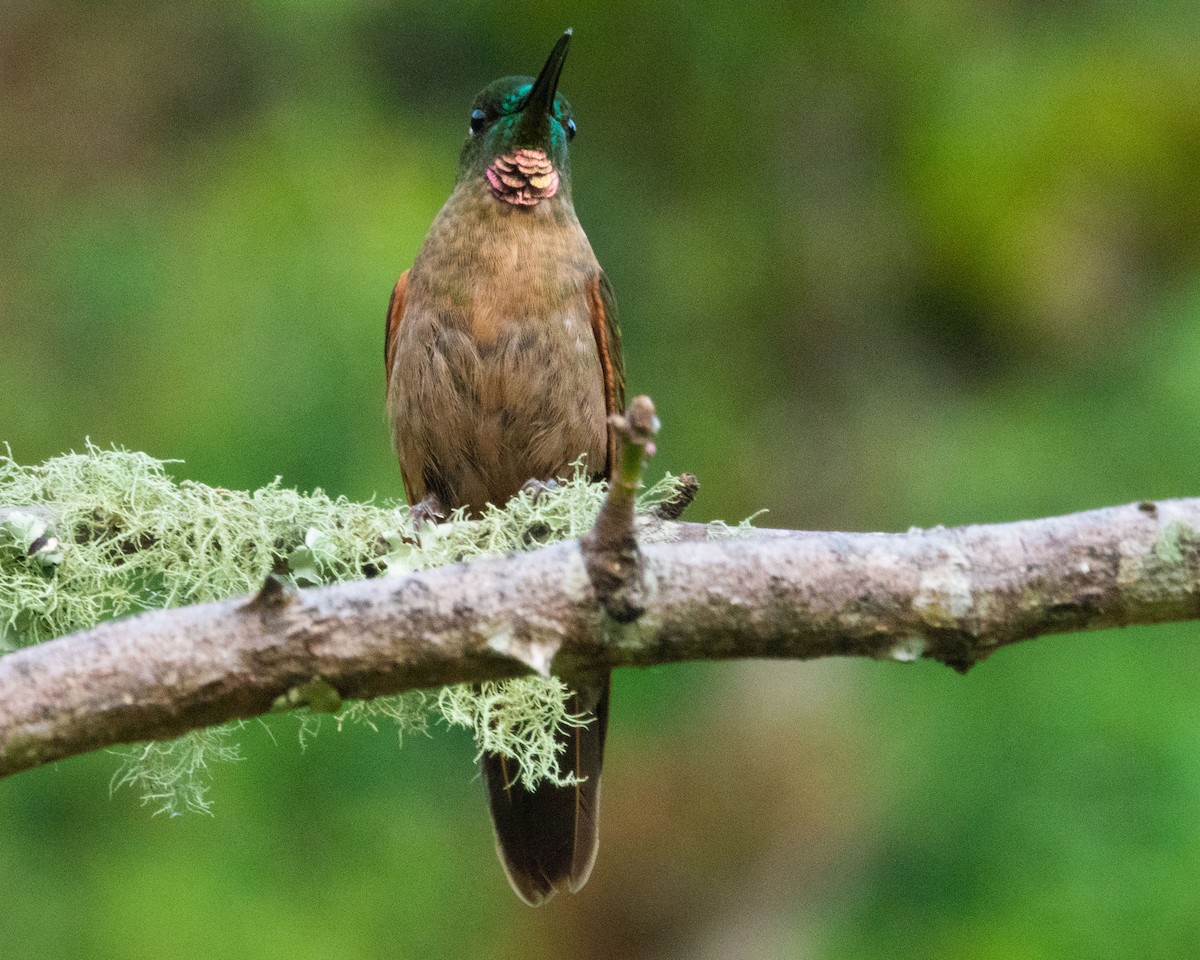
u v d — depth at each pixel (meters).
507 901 10.82
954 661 4.68
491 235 8.38
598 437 8.66
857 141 15.17
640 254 13.97
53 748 4.32
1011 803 10.23
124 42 13.82
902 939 10.20
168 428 10.79
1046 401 12.59
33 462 11.10
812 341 14.61
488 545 6.45
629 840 12.65
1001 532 4.65
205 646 4.37
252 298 11.23
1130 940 9.37
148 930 9.78
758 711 13.13
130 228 12.01
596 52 14.40
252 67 13.49
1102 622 4.62
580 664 4.57
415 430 8.58
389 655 4.42
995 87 14.93
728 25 14.52
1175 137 14.52
